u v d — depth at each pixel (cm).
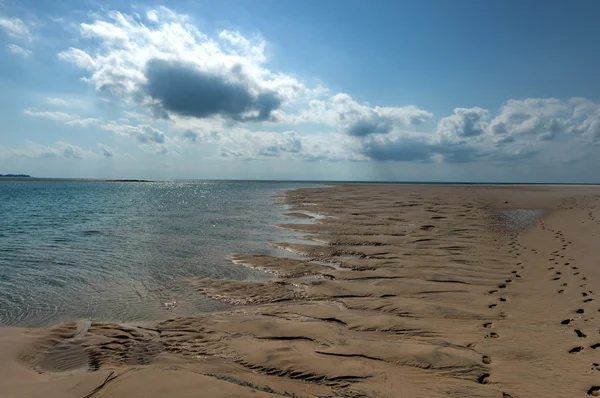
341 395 486
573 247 1341
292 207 3294
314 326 729
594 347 586
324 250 1484
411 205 3139
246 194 5931
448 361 567
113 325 768
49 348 658
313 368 558
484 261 1235
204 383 515
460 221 2172
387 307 838
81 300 936
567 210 2522
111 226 2203
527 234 1709
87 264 1287
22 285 1053
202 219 2516
